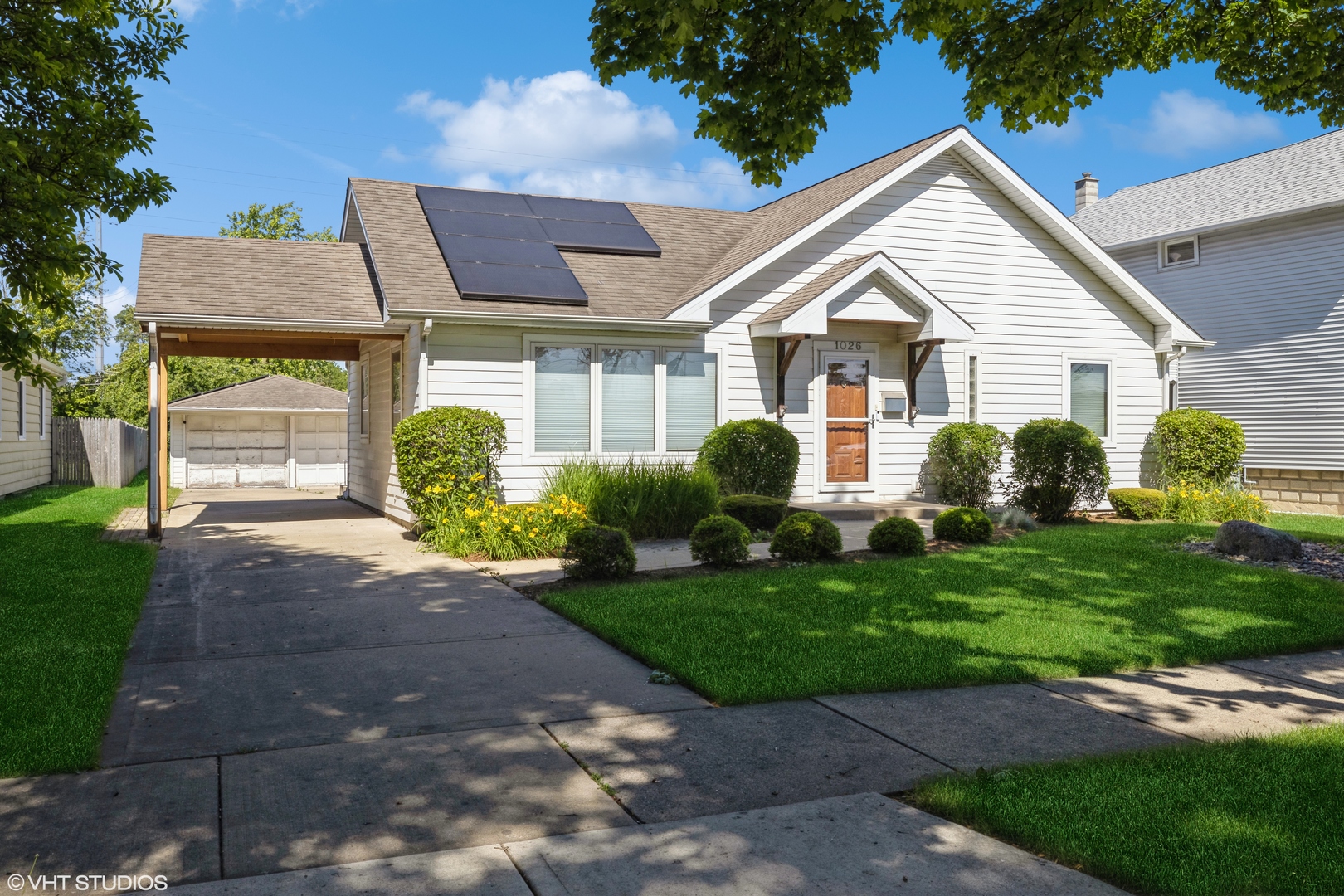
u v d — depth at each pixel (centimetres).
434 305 1284
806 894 320
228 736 483
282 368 4300
